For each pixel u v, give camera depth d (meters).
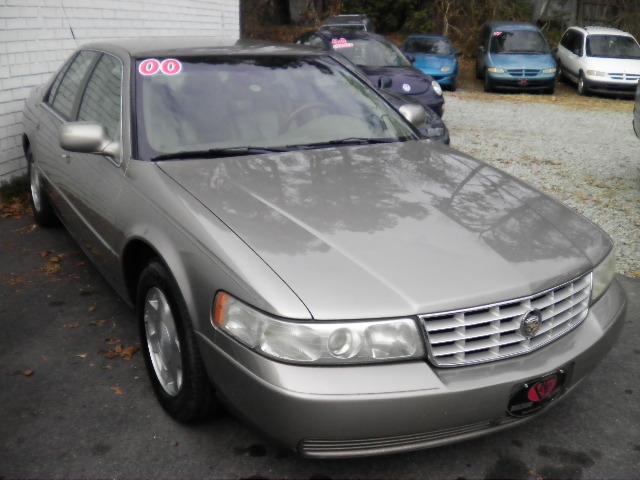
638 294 4.42
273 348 2.20
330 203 2.80
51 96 4.87
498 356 2.37
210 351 2.43
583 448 2.79
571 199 6.75
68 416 2.96
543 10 23.42
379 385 2.18
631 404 3.13
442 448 2.76
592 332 2.65
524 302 2.41
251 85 3.71
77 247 5.04
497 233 2.68
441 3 23.03
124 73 3.60
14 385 3.20
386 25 25.39
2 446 2.75
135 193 3.06
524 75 15.79
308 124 3.62
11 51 6.21
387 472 2.62
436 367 2.28
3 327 3.78
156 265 2.82
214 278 2.41
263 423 2.27
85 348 3.56
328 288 2.26
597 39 16.72
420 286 2.30
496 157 8.73
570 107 13.92
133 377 3.28
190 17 10.21
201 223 2.62
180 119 3.39
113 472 2.60
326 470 2.62
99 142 3.29
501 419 2.38
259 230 2.56
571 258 2.65
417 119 4.31
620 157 8.84
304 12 25.67
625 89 15.63
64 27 7.02
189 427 2.88
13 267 4.64
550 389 2.46
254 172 3.09
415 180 3.13
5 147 6.25
